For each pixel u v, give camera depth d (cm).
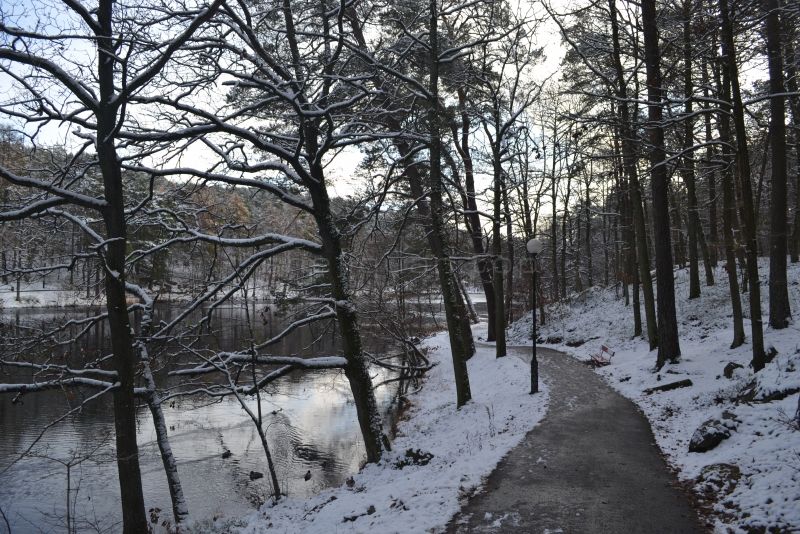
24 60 758
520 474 862
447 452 1105
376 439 1153
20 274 1100
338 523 766
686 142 1645
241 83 953
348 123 1150
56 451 1503
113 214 870
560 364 2139
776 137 1520
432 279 2475
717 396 1134
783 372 988
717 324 2067
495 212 2075
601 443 1024
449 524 684
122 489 860
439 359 2648
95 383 984
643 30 1507
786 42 1316
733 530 606
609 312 3012
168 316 2298
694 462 846
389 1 1264
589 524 667
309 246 1188
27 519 1136
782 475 670
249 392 1176
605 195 3656
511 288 3644
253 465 1473
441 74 1639
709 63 1524
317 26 1280
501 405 1479
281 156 1029
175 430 1783
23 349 1081
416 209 1977
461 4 1341
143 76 770
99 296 1274
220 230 1215
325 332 1548
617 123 1323
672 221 3384
